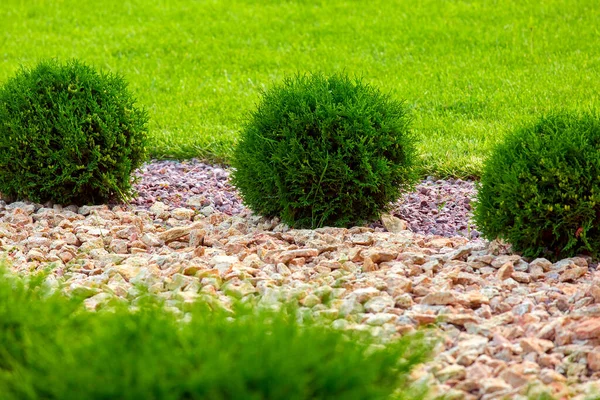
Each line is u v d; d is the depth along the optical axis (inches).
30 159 306.2
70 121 303.4
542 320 190.9
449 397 156.8
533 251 240.2
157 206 316.8
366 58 525.0
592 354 168.9
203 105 454.0
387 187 280.4
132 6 680.4
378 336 173.3
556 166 235.0
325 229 269.9
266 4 665.6
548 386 158.9
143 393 125.7
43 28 631.8
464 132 390.0
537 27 551.2
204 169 370.3
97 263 247.9
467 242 264.2
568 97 426.6
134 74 516.7
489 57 506.0
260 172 278.8
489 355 175.5
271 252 243.9
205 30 603.8
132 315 158.4
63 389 128.4
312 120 273.3
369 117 275.7
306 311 190.9
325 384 132.3
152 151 387.2
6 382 139.9
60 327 159.8
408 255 237.3
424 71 493.7
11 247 260.8
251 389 128.9
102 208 310.0
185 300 200.8
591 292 197.3
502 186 239.5
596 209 233.3
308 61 527.2
